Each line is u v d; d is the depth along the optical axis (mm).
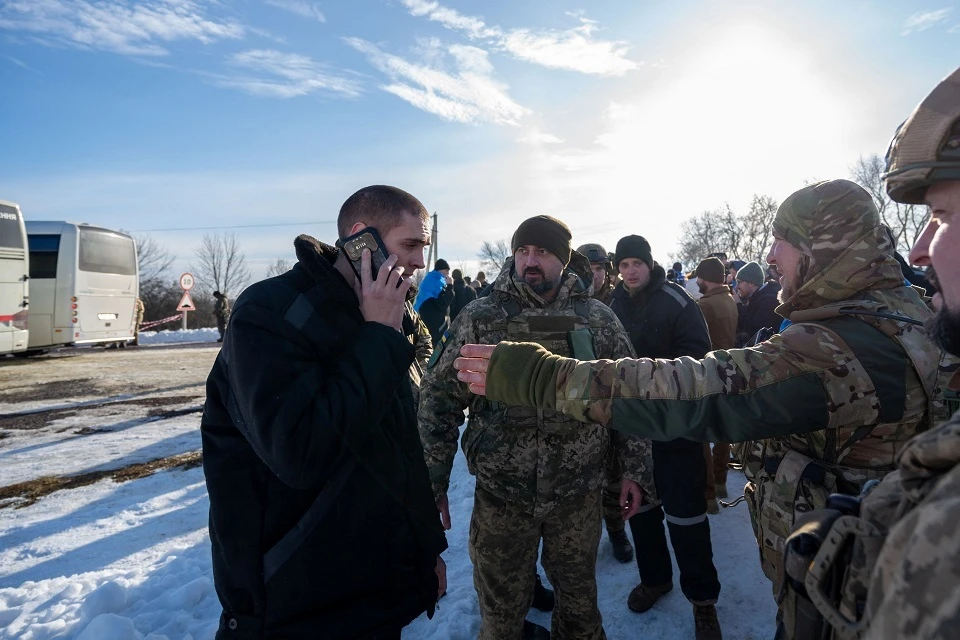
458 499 4520
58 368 11789
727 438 1347
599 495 2365
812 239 1490
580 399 1436
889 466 1386
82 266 13531
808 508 1457
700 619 2668
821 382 1311
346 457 1462
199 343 19641
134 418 7199
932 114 779
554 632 2395
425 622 2889
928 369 1331
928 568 549
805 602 955
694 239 54781
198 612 2893
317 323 1449
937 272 801
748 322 5711
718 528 3834
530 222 2305
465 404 2379
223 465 1425
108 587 2957
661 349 3217
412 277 1669
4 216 11133
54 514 4207
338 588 1450
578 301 2461
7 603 2994
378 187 1647
